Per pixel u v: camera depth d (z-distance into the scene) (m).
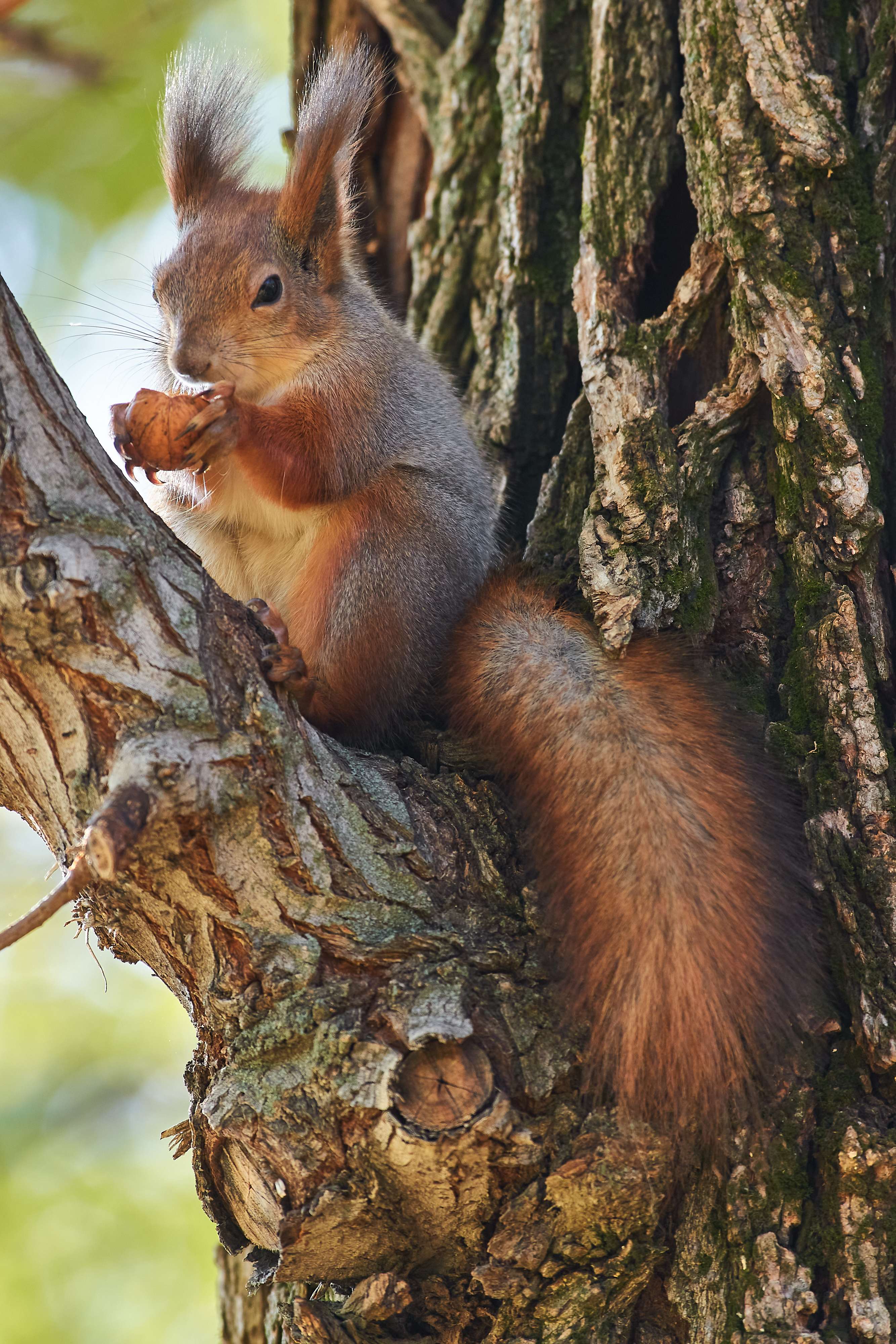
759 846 6.55
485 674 7.41
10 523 5.43
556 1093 5.89
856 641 6.86
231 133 9.77
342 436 8.61
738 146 7.68
